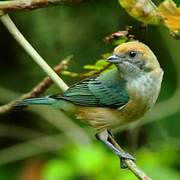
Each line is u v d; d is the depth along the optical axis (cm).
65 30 1327
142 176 708
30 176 1366
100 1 1320
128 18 1316
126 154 845
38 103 891
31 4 672
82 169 1089
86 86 902
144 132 1355
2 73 1418
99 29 1328
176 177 1131
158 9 581
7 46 1410
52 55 1333
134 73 857
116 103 873
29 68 1399
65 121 1336
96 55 1328
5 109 887
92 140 1318
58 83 808
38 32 1328
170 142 1309
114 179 1081
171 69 1355
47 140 1350
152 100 870
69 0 643
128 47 850
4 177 1366
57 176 1109
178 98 1287
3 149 1386
